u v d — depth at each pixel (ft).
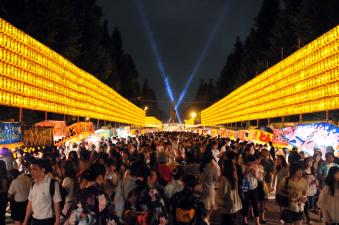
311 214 44.55
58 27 104.47
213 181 36.37
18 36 45.85
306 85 56.54
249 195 38.32
